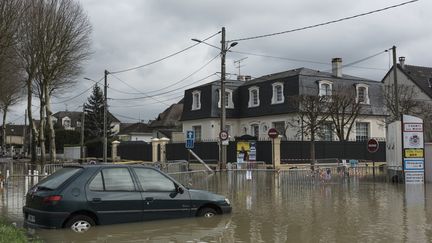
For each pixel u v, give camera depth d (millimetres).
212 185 22297
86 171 9977
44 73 37625
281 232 10055
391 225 11039
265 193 18531
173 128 73688
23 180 22250
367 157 40375
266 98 46250
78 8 42688
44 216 9438
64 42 37406
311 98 38531
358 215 12570
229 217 11406
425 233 10055
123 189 10172
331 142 38656
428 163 25172
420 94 56719
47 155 68312
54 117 117062
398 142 24844
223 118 30438
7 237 8188
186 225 10344
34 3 35062
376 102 47000
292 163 36469
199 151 40562
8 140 122062
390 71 60938
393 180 24625
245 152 31578
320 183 23844
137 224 10180
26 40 34719
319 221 11547
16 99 54281
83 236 9125
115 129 105875
